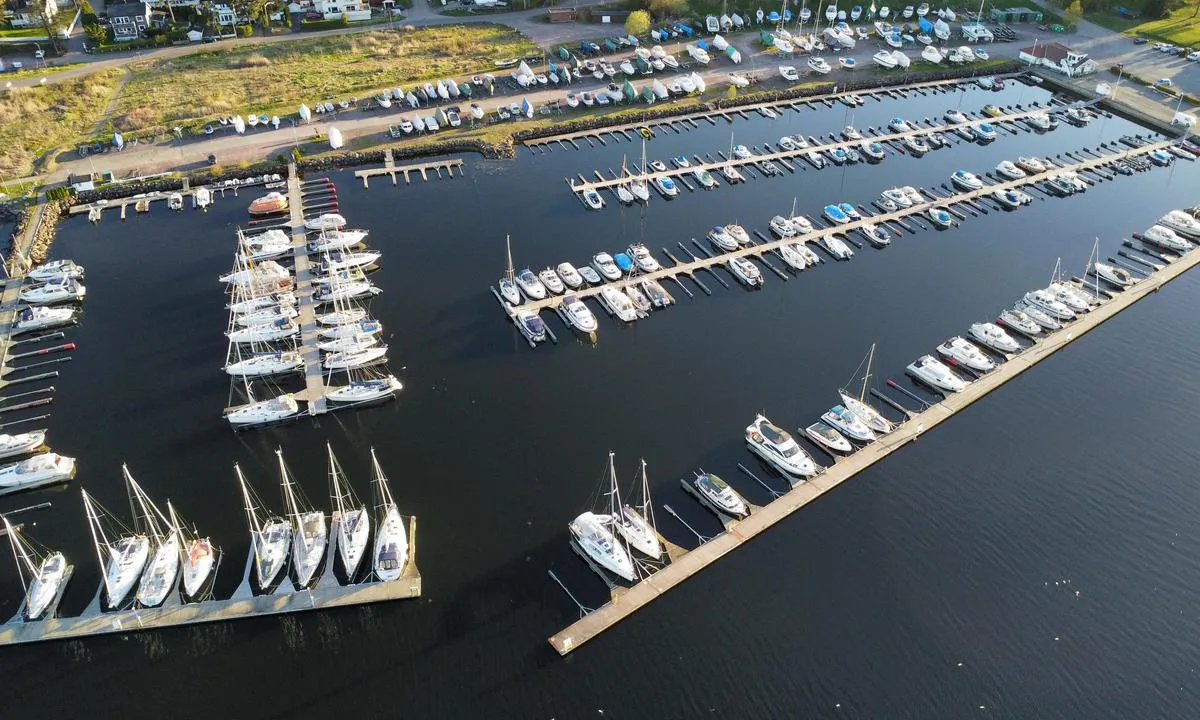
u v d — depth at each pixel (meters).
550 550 71.81
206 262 109.25
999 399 87.94
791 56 168.62
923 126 145.88
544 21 185.12
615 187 126.44
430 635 65.25
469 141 136.25
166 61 163.12
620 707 60.69
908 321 99.25
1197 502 76.19
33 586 68.25
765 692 61.59
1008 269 108.69
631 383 89.81
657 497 76.56
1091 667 63.25
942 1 193.62
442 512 75.12
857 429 82.31
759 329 98.06
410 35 176.25
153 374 91.50
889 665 63.34
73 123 139.62
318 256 109.50
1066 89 160.12
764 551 71.81
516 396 88.12
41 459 79.31
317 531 72.19
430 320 99.00
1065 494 76.88
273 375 90.81
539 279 103.88
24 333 97.25
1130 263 109.75
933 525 74.06
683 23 178.88
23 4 177.12
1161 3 185.50
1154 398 88.12
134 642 65.19
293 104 146.12
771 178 130.00
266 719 60.12
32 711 60.91
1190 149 137.50
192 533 73.50
